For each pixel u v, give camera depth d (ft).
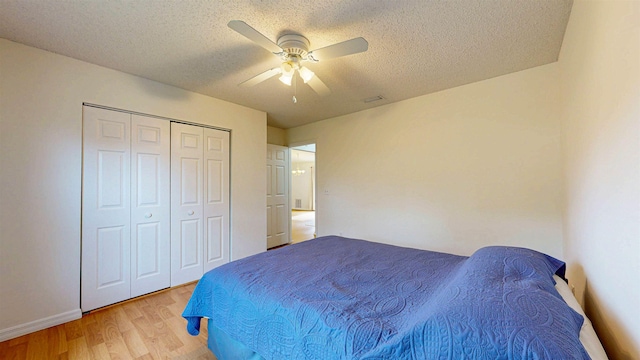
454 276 4.27
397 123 10.85
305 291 4.18
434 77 8.45
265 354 3.84
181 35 6.08
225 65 7.58
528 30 5.92
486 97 8.63
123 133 8.05
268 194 14.98
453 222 9.37
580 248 5.29
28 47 6.46
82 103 7.25
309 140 14.64
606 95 3.44
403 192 10.69
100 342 5.98
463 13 5.33
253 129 11.68
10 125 6.19
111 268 7.79
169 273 9.09
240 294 4.43
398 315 3.38
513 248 4.59
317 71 8.00
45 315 6.56
